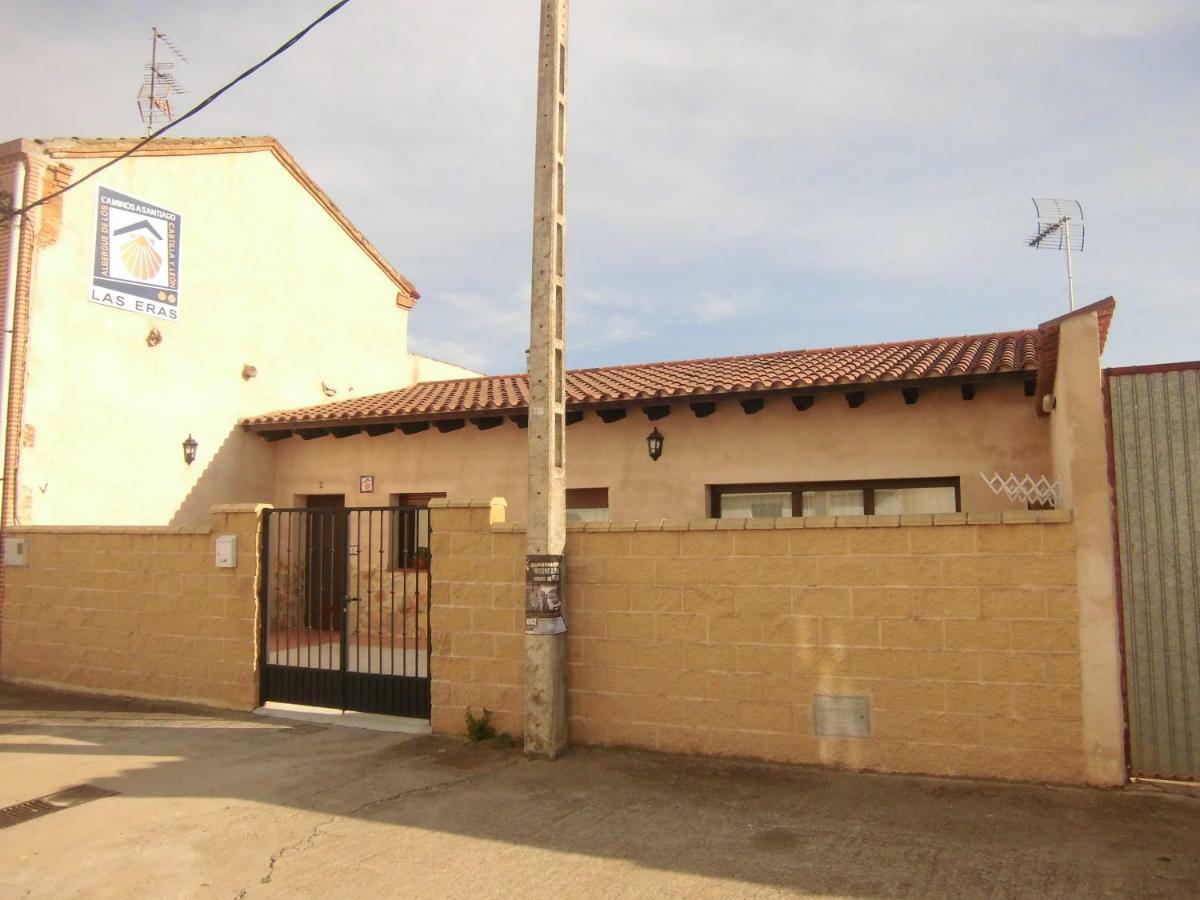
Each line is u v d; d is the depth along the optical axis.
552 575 6.88
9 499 11.01
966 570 5.95
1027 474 9.75
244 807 5.84
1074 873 4.46
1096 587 5.66
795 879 4.50
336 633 13.20
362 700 8.27
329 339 16.92
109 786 6.38
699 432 11.34
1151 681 5.56
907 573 6.09
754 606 6.49
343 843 5.18
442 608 7.66
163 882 4.73
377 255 18.27
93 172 10.03
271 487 14.95
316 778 6.45
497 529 7.49
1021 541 5.84
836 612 6.26
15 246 11.30
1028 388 9.67
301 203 16.33
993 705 5.83
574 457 12.01
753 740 6.44
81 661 9.94
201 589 9.16
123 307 12.72
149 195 13.21
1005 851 4.74
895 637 6.09
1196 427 5.60
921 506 10.35
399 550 13.45
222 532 9.09
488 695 7.42
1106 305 5.81
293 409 15.58
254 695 8.75
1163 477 5.62
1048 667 5.73
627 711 6.84
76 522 11.88
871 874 4.52
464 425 13.04
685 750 6.64
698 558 6.69
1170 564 5.56
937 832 5.03
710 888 4.43
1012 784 5.73
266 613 8.91
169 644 9.32
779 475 10.85
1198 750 5.46
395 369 18.97
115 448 12.49
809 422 10.78
